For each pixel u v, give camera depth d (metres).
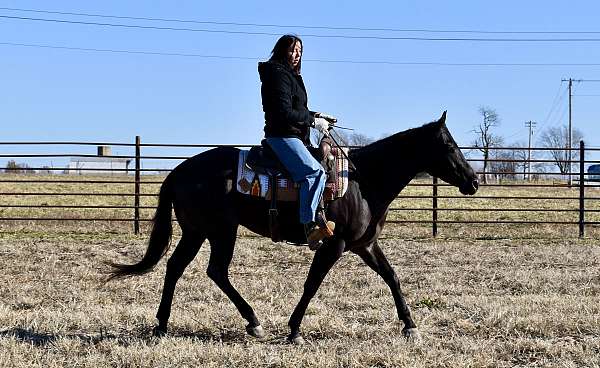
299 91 6.78
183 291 9.65
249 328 6.97
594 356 6.33
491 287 10.35
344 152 6.96
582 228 16.78
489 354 6.39
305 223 6.68
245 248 13.99
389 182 7.10
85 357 6.23
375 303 8.82
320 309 8.34
